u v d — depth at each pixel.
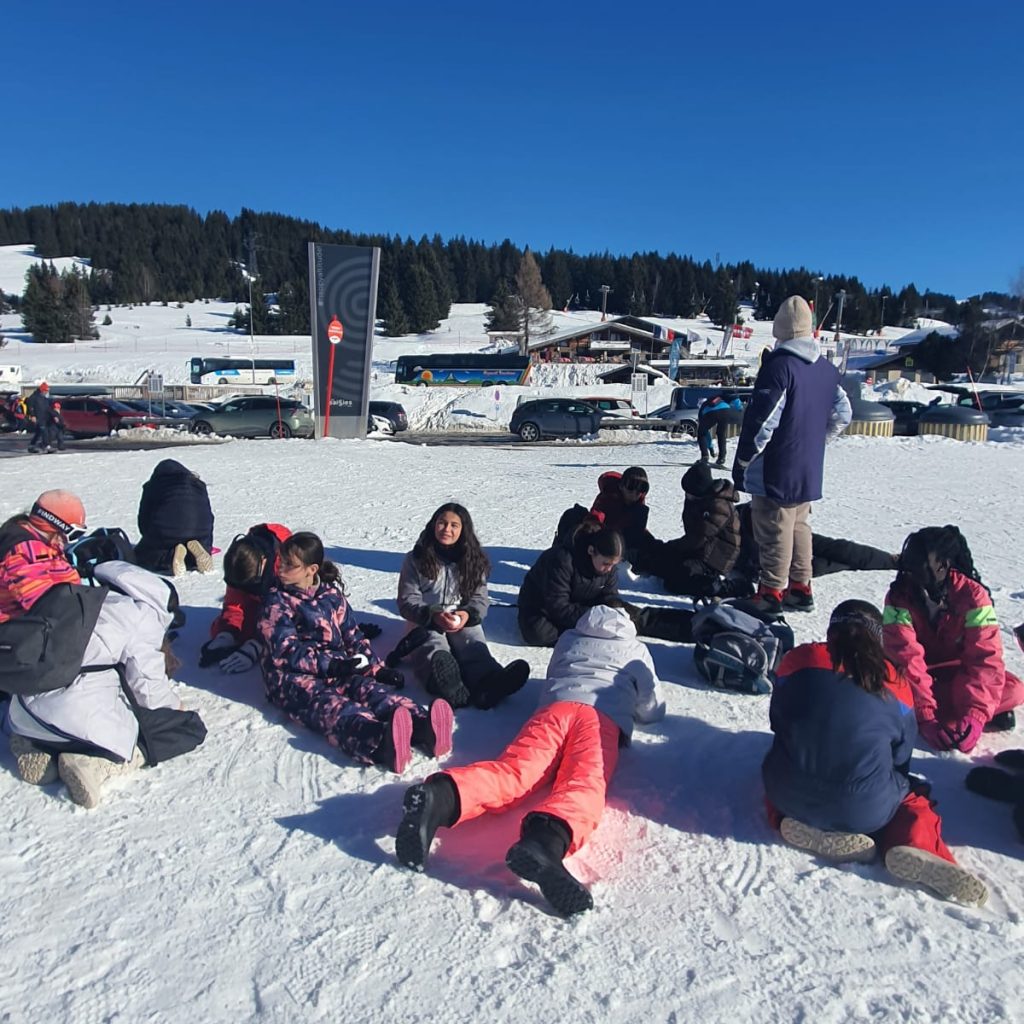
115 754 3.23
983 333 70.94
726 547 6.16
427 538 4.54
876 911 2.61
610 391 43.62
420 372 53.78
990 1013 2.19
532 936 2.47
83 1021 2.13
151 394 37.47
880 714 2.84
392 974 2.30
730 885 2.74
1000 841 3.03
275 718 3.92
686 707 4.14
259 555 4.62
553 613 4.88
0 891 2.65
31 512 3.55
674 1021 2.16
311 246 19.14
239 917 2.54
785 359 5.09
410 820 2.72
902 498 10.55
